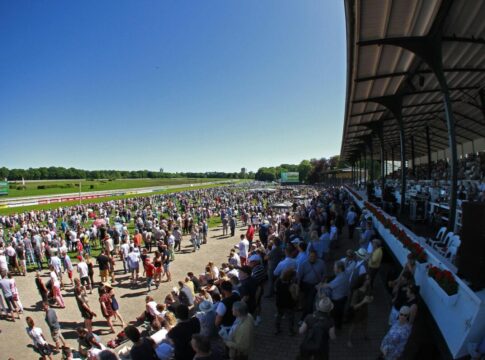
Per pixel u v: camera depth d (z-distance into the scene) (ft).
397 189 71.87
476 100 52.65
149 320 29.17
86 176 653.71
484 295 12.46
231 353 15.40
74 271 54.19
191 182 601.21
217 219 115.34
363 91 40.68
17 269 55.11
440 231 27.27
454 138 25.55
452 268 16.43
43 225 105.91
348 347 19.57
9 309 36.52
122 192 300.81
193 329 16.58
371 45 26.76
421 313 18.85
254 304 21.98
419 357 16.46
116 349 27.91
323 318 14.24
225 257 60.44
